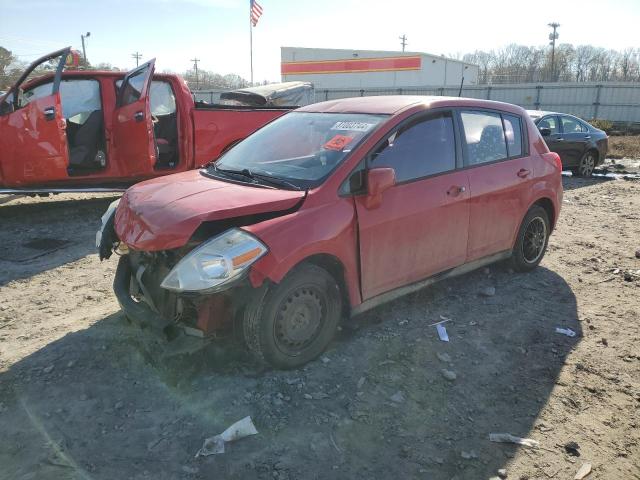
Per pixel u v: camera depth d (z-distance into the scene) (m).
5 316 4.35
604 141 13.19
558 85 34.28
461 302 4.68
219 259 3.03
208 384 3.32
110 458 2.71
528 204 5.07
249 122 8.60
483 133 4.70
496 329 4.20
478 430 3.00
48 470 2.62
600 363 3.73
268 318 3.25
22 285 5.08
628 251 6.36
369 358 3.69
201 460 2.70
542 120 12.27
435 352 3.81
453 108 4.46
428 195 4.04
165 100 8.22
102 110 7.75
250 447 2.80
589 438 2.96
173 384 3.32
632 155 18.50
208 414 3.04
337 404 3.18
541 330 4.20
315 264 3.52
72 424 2.95
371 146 3.77
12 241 6.55
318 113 4.45
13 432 2.89
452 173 4.29
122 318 4.24
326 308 3.56
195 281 3.03
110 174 7.80
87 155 7.70
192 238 3.27
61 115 7.19
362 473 2.65
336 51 50.75
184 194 3.49
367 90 38.41
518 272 5.41
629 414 3.17
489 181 4.58
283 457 2.74
